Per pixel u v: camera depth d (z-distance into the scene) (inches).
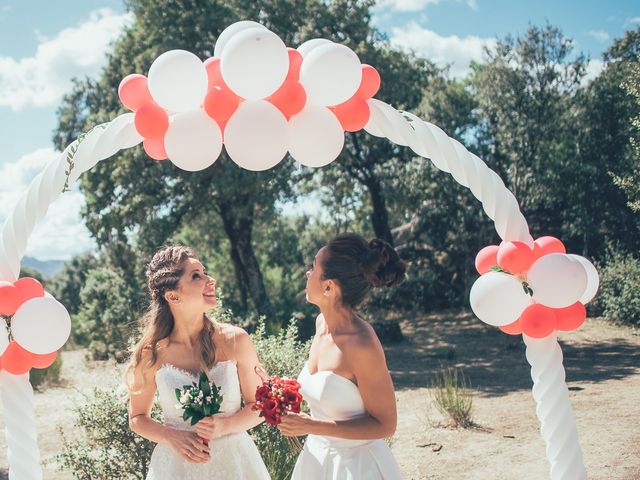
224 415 125.3
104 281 659.4
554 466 125.0
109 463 195.5
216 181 639.8
